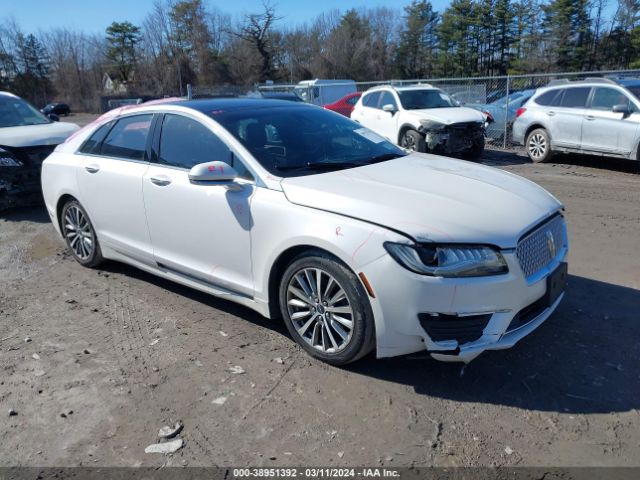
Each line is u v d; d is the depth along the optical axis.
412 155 4.53
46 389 3.44
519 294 3.14
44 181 5.63
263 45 63.72
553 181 9.39
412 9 70.88
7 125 8.41
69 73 72.25
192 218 4.10
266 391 3.32
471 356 3.08
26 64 72.44
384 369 3.52
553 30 55.97
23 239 6.69
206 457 2.80
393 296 3.07
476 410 3.09
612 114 9.94
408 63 71.50
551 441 2.83
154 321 4.30
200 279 4.25
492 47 64.69
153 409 3.19
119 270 5.46
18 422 3.13
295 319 3.67
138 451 2.86
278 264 3.68
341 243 3.21
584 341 3.77
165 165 4.37
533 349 3.68
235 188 3.78
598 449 2.76
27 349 3.94
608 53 55.19
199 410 3.17
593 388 3.25
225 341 3.94
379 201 3.29
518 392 3.24
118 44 73.31
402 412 3.09
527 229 3.22
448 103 12.69
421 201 3.31
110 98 47.91
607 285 4.71
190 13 65.38
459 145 11.24
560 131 10.84
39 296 4.89
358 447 2.83
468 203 3.34
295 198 3.52
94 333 4.15
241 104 4.56
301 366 3.58
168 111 4.48
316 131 4.40
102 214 4.97
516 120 11.80
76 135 5.48
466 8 64.31
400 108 12.22
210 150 4.10
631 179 9.36
